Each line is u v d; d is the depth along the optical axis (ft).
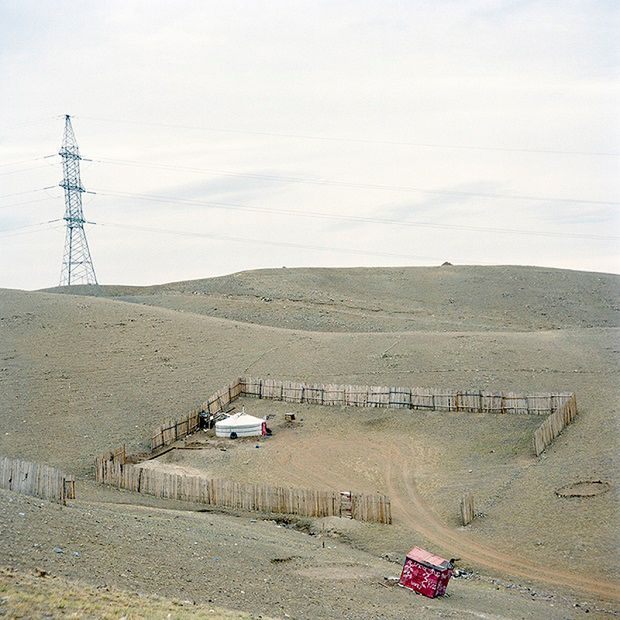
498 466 191.62
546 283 540.93
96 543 112.37
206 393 264.72
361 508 166.61
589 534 147.84
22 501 124.77
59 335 309.42
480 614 112.98
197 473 202.59
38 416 240.12
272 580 114.11
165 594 97.50
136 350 299.17
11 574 89.45
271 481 195.11
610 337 295.89
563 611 119.34
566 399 215.10
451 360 274.98
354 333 331.36
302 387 255.29
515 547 149.07
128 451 221.05
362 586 119.34
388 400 241.55
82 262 517.55
